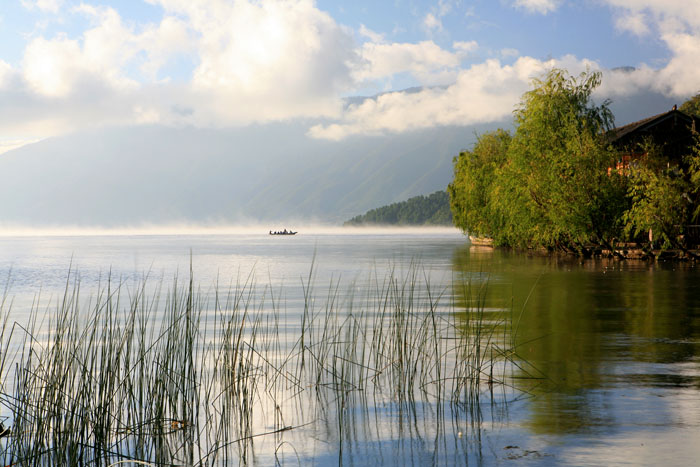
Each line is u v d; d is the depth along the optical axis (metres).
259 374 9.54
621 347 11.27
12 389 8.37
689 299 18.36
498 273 28.33
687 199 35.12
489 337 11.15
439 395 7.98
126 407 7.70
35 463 6.15
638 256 37.72
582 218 37.34
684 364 9.91
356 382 9.20
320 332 12.81
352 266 35.34
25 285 25.91
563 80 39.91
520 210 40.88
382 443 6.70
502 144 54.88
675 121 44.53
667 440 6.49
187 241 104.38
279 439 6.93
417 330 12.95
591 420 7.18
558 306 16.86
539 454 6.20
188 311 7.64
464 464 6.03
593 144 37.56
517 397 8.18
